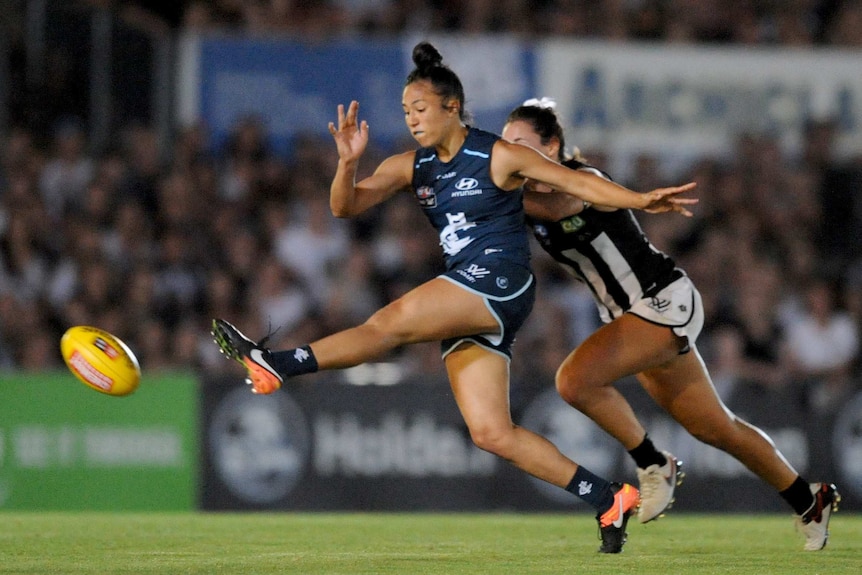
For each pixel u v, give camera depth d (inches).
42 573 552.4
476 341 617.3
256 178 1562.5
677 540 766.5
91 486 1144.2
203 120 1567.4
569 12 1760.6
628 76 1585.9
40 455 1145.4
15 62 1510.8
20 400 1147.3
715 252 1528.1
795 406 1194.6
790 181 1603.1
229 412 1157.7
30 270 1457.9
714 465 1173.1
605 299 704.4
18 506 1138.7
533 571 569.6
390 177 641.6
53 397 1150.3
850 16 1795.0
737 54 1598.2
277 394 1161.4
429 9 1760.6
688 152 1596.9
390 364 1376.7
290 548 688.4
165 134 1565.0
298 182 1568.7
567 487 631.8
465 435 1170.0
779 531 859.4
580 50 1576.0
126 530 812.0
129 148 1555.1
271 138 1577.3
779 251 1561.3
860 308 1514.5
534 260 1505.9
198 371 1405.0
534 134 690.2
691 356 698.2
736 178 1593.3
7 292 1413.6
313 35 1585.9
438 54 619.8
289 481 1155.9
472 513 1154.7
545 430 1167.6
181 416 1154.7
